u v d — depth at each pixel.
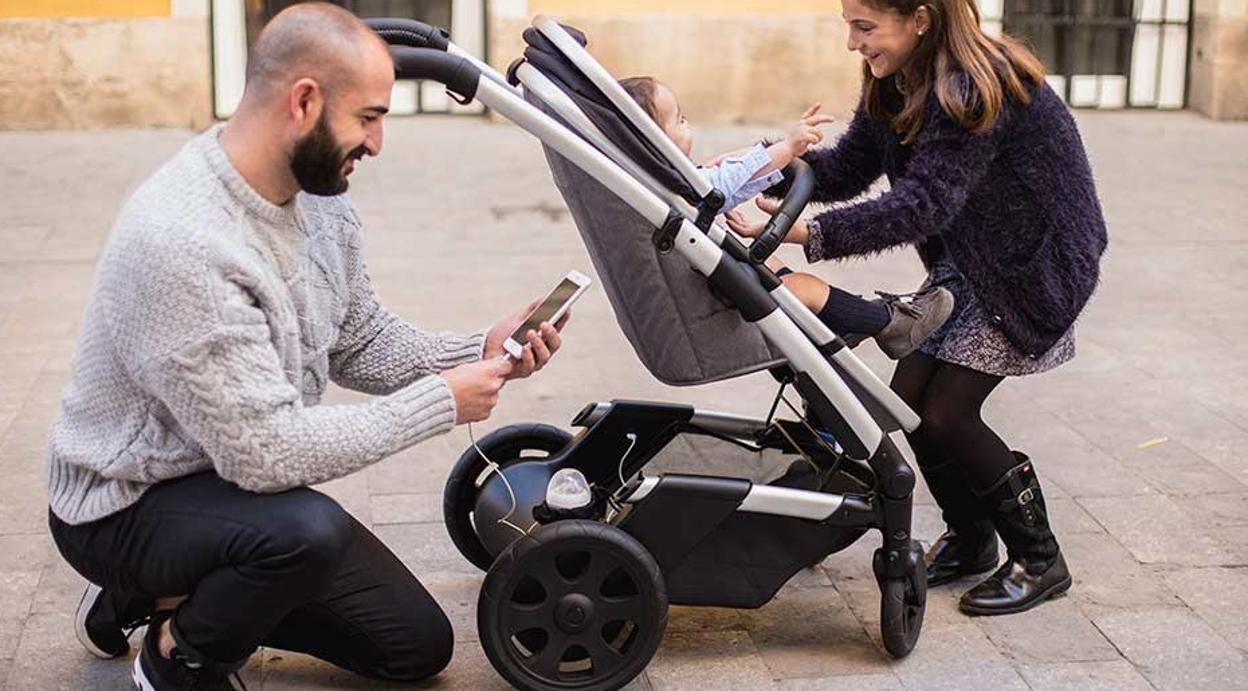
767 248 3.35
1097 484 4.63
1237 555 4.16
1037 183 3.62
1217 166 9.00
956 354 3.76
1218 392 5.43
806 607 3.87
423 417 3.14
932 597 3.94
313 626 3.41
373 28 3.32
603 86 3.25
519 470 3.71
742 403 5.36
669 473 3.58
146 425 3.05
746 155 3.49
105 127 9.59
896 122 3.61
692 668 3.58
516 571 3.32
